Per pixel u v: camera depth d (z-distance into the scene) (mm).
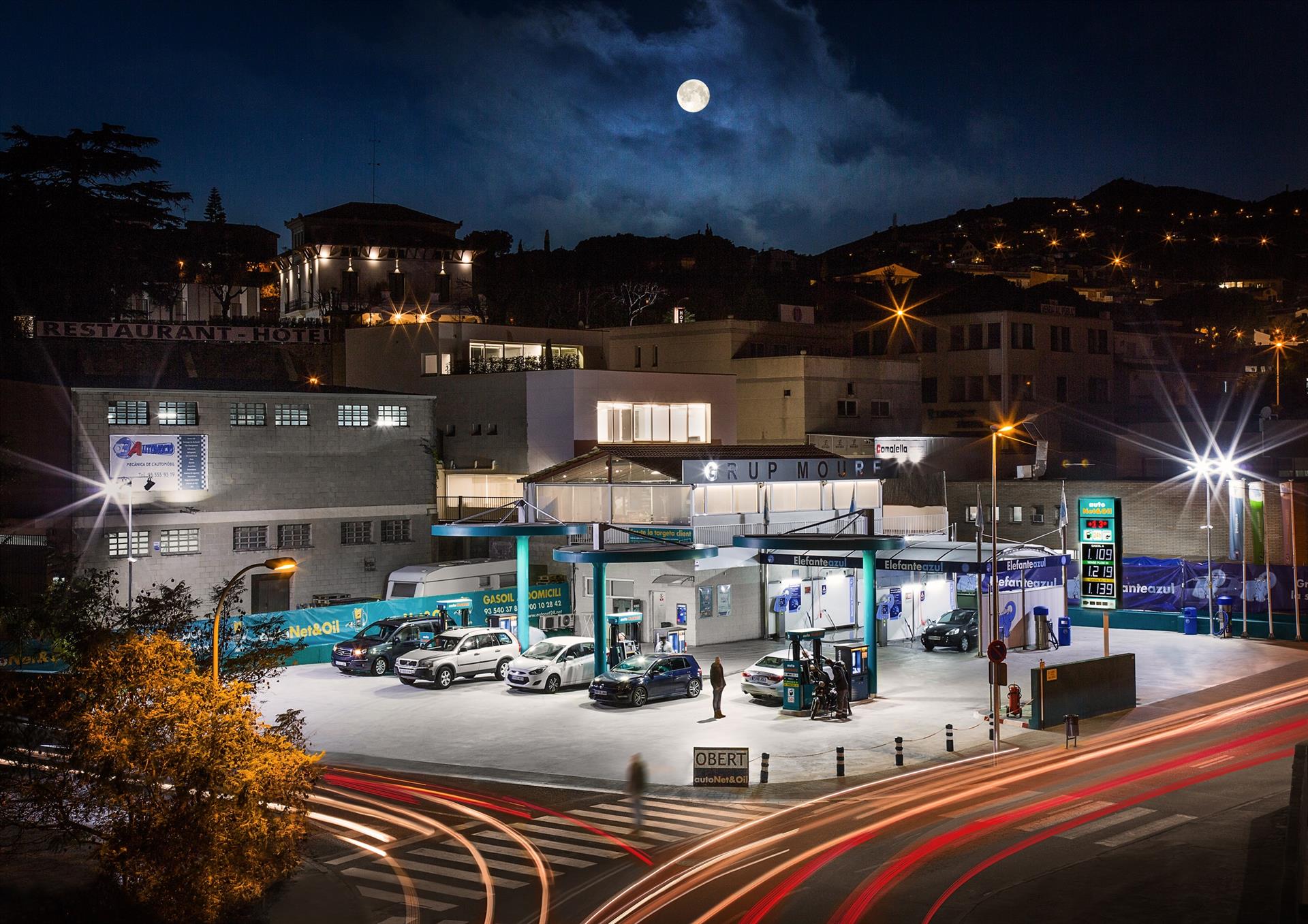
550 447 66000
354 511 57188
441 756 31047
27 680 20516
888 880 20359
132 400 50844
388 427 58344
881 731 33438
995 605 39500
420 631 44906
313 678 43188
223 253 114000
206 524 52719
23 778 21359
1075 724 31500
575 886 20438
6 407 50531
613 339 84750
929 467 75562
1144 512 62750
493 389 68500
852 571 53562
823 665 37281
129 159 90750
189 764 19406
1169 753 30516
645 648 48844
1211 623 51844
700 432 72000
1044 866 21047
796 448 56844
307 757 21453
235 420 53688
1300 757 24172
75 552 49156
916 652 48156
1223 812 24688
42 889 20797
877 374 80875
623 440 67750
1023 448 84375
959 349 89250
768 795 26875
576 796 26859
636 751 31156
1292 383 110750
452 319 95312
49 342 73562
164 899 18953
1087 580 37094
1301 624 51969
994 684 30578
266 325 81375
